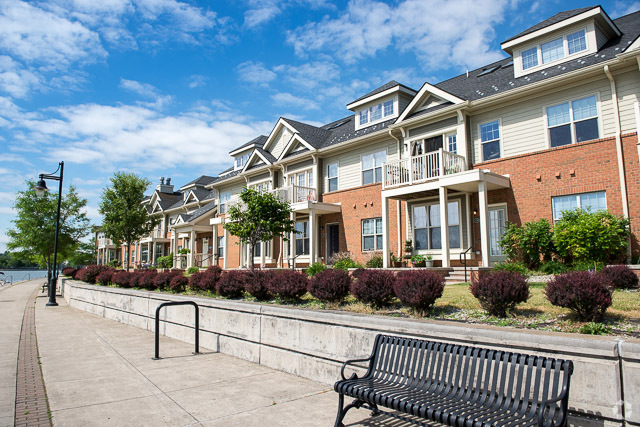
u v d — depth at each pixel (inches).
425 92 651.5
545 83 518.9
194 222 1270.9
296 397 206.1
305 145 864.9
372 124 786.8
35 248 1013.2
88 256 1273.4
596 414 129.9
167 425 171.2
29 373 257.3
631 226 451.8
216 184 1204.5
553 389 121.8
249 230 572.7
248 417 178.9
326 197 835.4
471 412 130.9
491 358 142.3
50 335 403.5
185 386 226.1
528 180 541.3
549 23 556.1
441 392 151.7
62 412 187.2
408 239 679.1
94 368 268.7
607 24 526.3
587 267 422.0
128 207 1184.8
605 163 478.0
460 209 611.8
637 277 342.0
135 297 466.6
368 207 749.9
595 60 496.1
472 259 591.2
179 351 322.0
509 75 612.1
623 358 126.0
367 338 206.8
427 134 648.4
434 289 243.1
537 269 497.7
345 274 303.4
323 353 229.9
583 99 507.2
